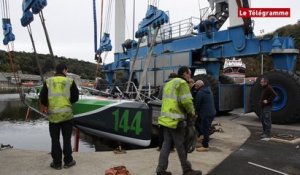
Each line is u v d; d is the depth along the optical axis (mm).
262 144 6867
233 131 8406
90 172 4840
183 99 4254
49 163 5277
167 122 4316
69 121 5125
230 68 31125
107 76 16781
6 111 19891
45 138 10781
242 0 11039
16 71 11500
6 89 58750
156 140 7500
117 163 5285
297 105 9438
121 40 16062
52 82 5074
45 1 7980
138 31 9484
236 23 11406
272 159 5668
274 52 10094
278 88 9781
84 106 8141
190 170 4480
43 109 5340
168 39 13195
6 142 10109
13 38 10680
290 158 5734
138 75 14266
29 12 8844
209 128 6379
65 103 5039
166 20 8664
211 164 5301
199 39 12117
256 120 10984
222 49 11703
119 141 7543
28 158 5562
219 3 13477
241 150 6320
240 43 11133
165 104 4406
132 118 6996
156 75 13328
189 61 12250
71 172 4836
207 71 12219
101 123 7723
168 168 5012
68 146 5090
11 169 4961
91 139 9680
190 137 4531
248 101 11070
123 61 15547
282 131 8594
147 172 4812
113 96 9328
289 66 10305
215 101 11164
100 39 12508
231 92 11789
